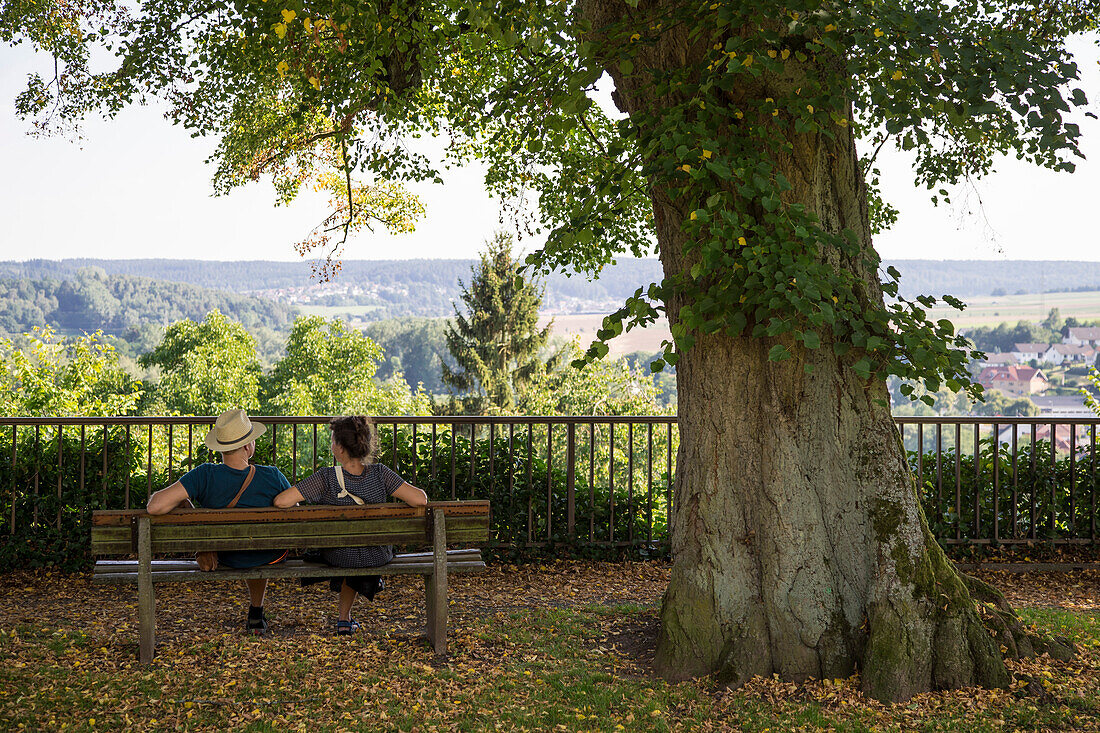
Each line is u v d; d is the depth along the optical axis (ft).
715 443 14.23
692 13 13.39
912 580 13.42
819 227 12.87
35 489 20.67
